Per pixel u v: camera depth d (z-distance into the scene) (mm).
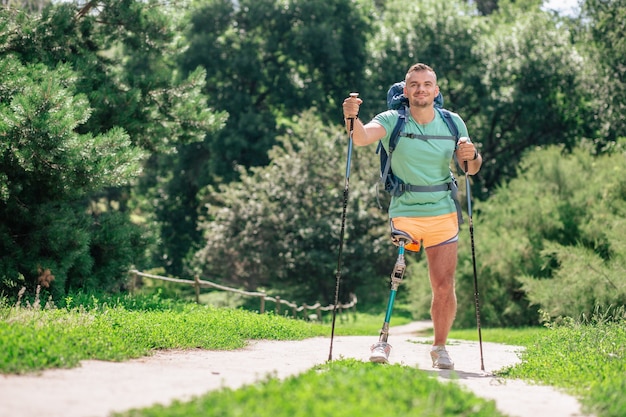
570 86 41219
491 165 43312
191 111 17656
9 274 13281
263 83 44438
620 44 34281
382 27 45750
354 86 44406
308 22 44406
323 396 3809
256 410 3455
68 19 16156
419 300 29547
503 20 49406
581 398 4695
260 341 10531
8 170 12938
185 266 45219
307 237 36062
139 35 17797
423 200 6738
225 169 42875
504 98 40812
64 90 12516
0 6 16219
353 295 37312
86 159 12719
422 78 6707
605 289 17766
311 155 37844
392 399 3895
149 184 46375
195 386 4676
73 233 13820
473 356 9102
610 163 26578
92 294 13664
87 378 4844
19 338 5664
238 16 44938
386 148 6801
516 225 26438
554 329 11953
